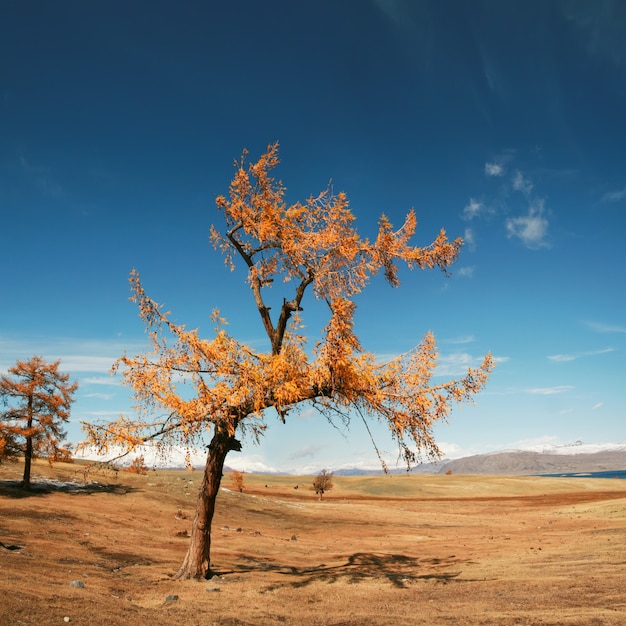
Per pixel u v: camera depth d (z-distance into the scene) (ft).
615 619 34.53
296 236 55.42
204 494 55.88
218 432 53.52
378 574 63.26
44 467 179.93
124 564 64.39
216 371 49.16
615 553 69.67
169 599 43.19
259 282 58.95
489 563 70.95
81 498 140.26
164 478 198.39
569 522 136.87
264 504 184.14
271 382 48.32
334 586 54.70
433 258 53.83
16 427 137.08
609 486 444.96
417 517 176.86
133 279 50.08
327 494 344.49
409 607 44.06
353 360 49.57
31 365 141.69
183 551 80.89
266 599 46.68
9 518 94.79
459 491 391.65
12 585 36.19
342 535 125.70
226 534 108.88
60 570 52.80
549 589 48.49
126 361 48.55
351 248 53.31
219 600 44.93
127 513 125.80
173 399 46.93
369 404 50.34
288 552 86.74
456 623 36.78
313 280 56.44
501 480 478.59
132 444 46.88
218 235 58.70
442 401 49.14
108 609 34.60
